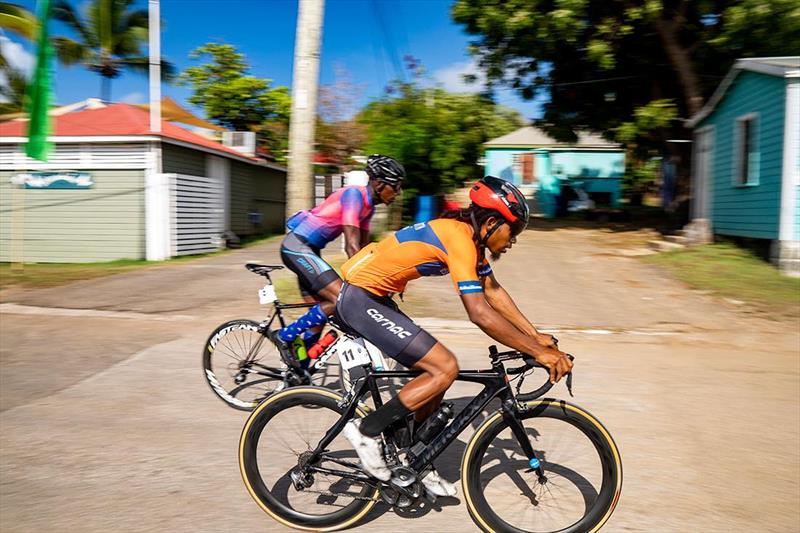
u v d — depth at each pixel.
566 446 3.03
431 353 2.78
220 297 8.52
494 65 16.86
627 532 2.92
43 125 11.51
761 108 11.12
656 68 16.56
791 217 9.99
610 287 9.11
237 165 17.70
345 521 2.96
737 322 7.16
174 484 3.33
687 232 12.94
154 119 13.19
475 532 2.94
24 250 13.52
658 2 13.58
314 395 3.00
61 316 7.62
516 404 2.86
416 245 2.79
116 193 13.20
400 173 4.25
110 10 23.61
